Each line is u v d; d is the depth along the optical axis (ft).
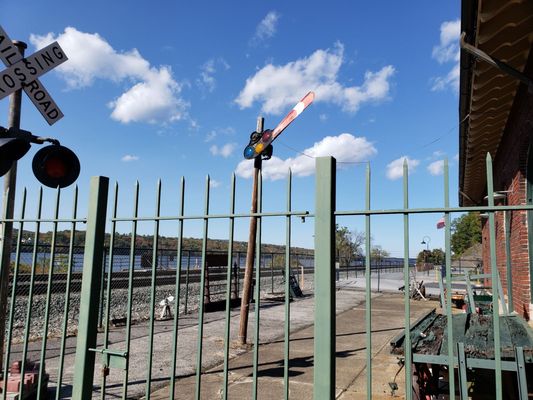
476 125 24.56
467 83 19.20
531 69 15.97
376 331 30.01
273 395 16.20
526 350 9.87
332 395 8.50
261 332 28.43
